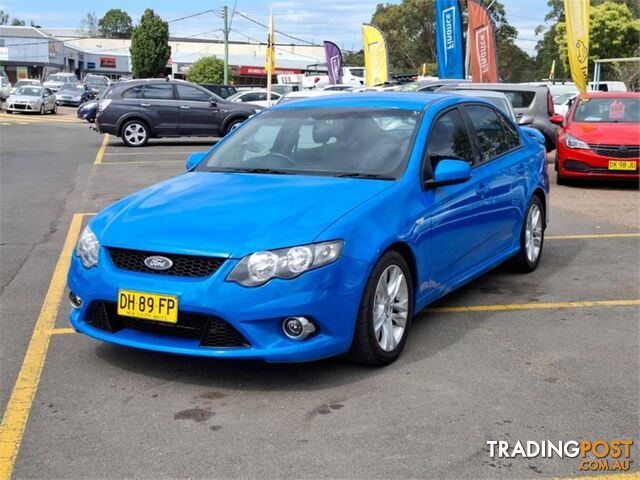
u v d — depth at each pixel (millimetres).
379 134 5059
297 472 3182
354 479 3127
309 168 4918
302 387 4078
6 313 5551
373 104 5414
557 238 8250
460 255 5227
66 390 4078
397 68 75250
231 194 4492
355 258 4043
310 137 5203
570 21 17953
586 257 7312
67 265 7086
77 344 4824
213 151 5504
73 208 10414
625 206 10414
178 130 20141
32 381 4211
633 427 3604
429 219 4699
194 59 77562
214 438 3496
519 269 6602
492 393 3994
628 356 4570
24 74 77188
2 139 22078
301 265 3879
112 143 21047
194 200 4453
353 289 4031
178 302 3908
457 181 4820
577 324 5211
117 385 4137
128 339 4121
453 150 5305
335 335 4004
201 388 4078
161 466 3244
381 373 4277
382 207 4352
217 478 3143
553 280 6422
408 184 4641
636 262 7098
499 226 5871
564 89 29047
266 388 4066
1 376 4301
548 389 4051
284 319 3893
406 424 3623
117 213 4477
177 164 15898
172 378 4227
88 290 4203
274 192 4461
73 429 3609
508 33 74438
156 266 4008
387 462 3266
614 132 11977
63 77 55125
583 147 11891
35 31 78062
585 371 4316
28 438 3523
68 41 101000
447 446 3404
